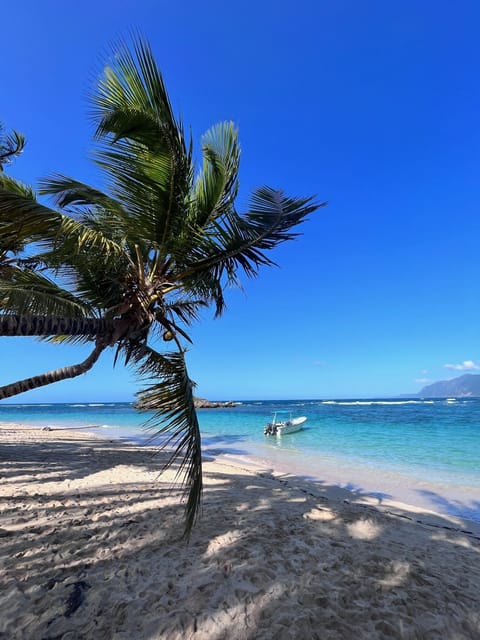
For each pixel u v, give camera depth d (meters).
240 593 3.31
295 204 5.81
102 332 5.50
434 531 5.73
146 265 6.30
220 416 40.78
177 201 5.13
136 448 14.90
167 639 2.68
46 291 6.86
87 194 5.69
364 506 7.21
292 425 22.41
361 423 28.45
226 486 8.15
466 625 3.04
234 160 5.45
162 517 5.32
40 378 6.45
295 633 2.79
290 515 5.87
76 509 5.51
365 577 3.74
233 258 5.94
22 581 3.35
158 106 4.39
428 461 12.91
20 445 13.99
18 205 3.70
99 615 2.93
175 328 6.37
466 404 68.25
